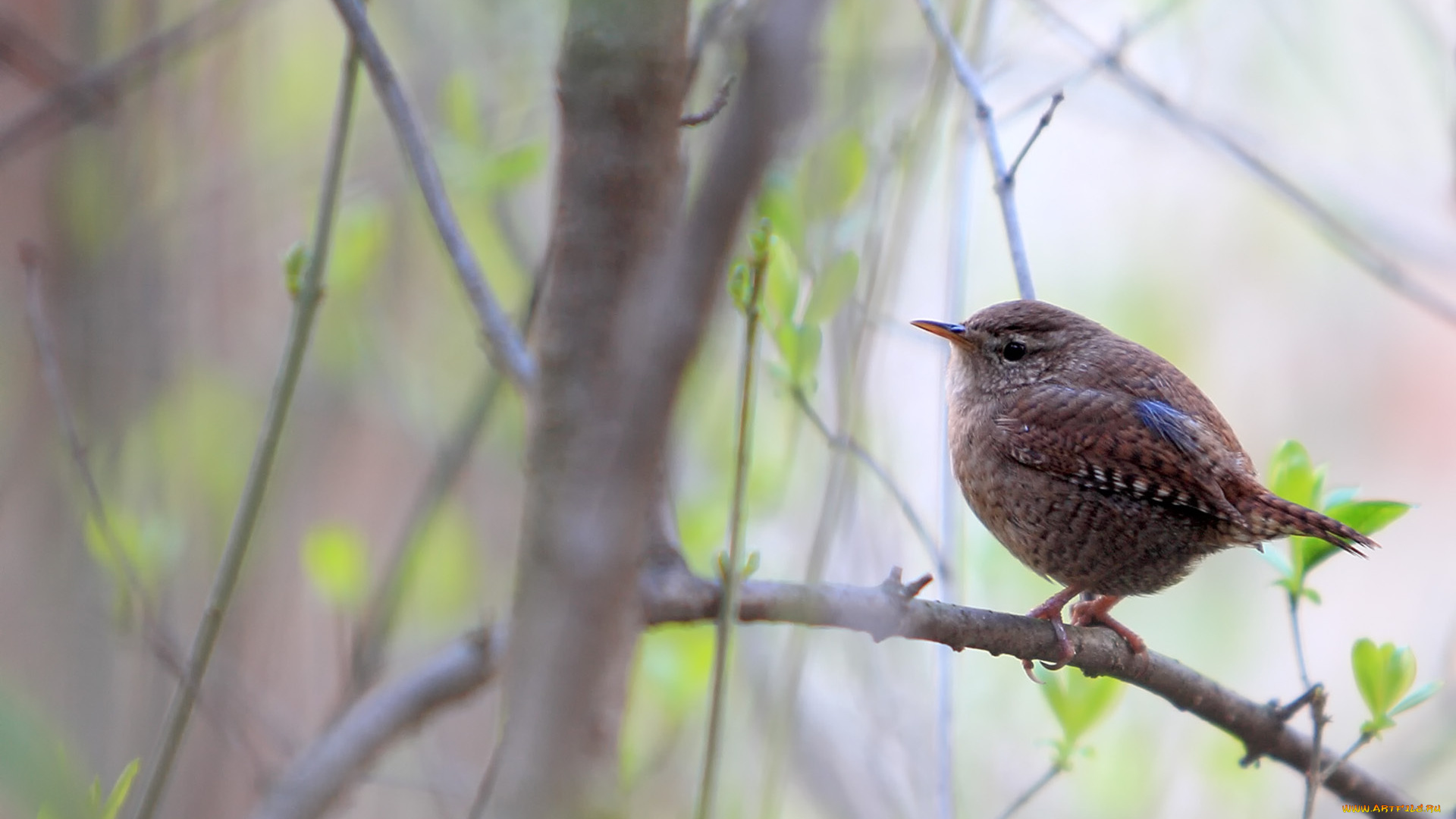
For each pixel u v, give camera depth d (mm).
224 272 12461
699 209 3172
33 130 9258
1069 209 15461
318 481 12570
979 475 8688
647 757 9656
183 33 9766
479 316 5707
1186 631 13531
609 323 3572
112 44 11273
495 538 11336
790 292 6762
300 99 12461
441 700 7316
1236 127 11477
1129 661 6969
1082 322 8953
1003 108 11266
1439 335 16344
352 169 11914
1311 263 16078
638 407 3307
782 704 5980
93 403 10562
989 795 10734
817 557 5789
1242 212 15914
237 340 12430
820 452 10086
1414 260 12891
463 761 11586
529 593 3461
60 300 10828
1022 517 8484
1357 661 6668
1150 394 8352
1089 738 11039
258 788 8438
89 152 11016
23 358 10633
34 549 10367
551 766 3305
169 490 11086
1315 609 14461
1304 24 11992
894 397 11398
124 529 9180
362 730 7250
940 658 6879
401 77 11352
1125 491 8000
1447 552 15406
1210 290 16047
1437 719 10945
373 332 10914
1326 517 6711
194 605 10914
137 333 10859
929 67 9406
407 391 11117
